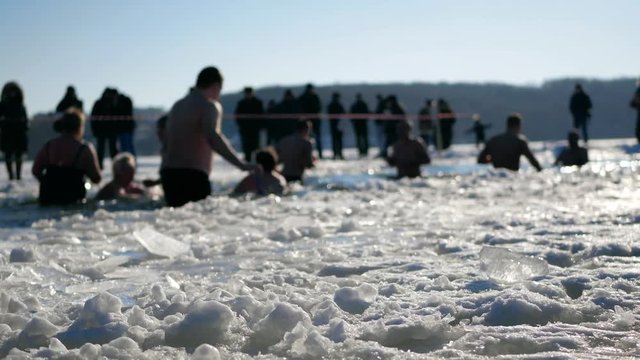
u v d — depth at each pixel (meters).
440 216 6.07
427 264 3.54
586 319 2.51
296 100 22.70
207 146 8.21
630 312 2.50
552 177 10.80
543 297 2.62
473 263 3.57
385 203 7.57
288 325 2.37
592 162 16.05
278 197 8.33
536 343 2.20
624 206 6.28
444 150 27.84
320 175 13.52
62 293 3.18
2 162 24.47
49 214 7.53
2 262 3.90
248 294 2.81
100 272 3.60
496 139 12.05
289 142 11.47
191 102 8.12
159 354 2.14
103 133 16.00
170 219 6.49
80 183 8.53
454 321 2.53
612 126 64.19
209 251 4.27
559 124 66.94
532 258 3.18
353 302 2.72
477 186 9.76
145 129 50.25
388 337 2.32
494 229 4.96
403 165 11.91
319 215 6.12
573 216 5.44
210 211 7.07
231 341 2.34
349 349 2.15
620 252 3.68
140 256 4.25
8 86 14.32
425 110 28.42
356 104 25.84
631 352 2.12
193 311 2.38
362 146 26.06
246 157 20.25
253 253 4.19
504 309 2.52
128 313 2.56
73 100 14.44
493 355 2.14
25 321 2.56
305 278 3.31
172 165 8.15
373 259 3.82
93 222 6.43
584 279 3.03
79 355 2.10
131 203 8.65
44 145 8.55
